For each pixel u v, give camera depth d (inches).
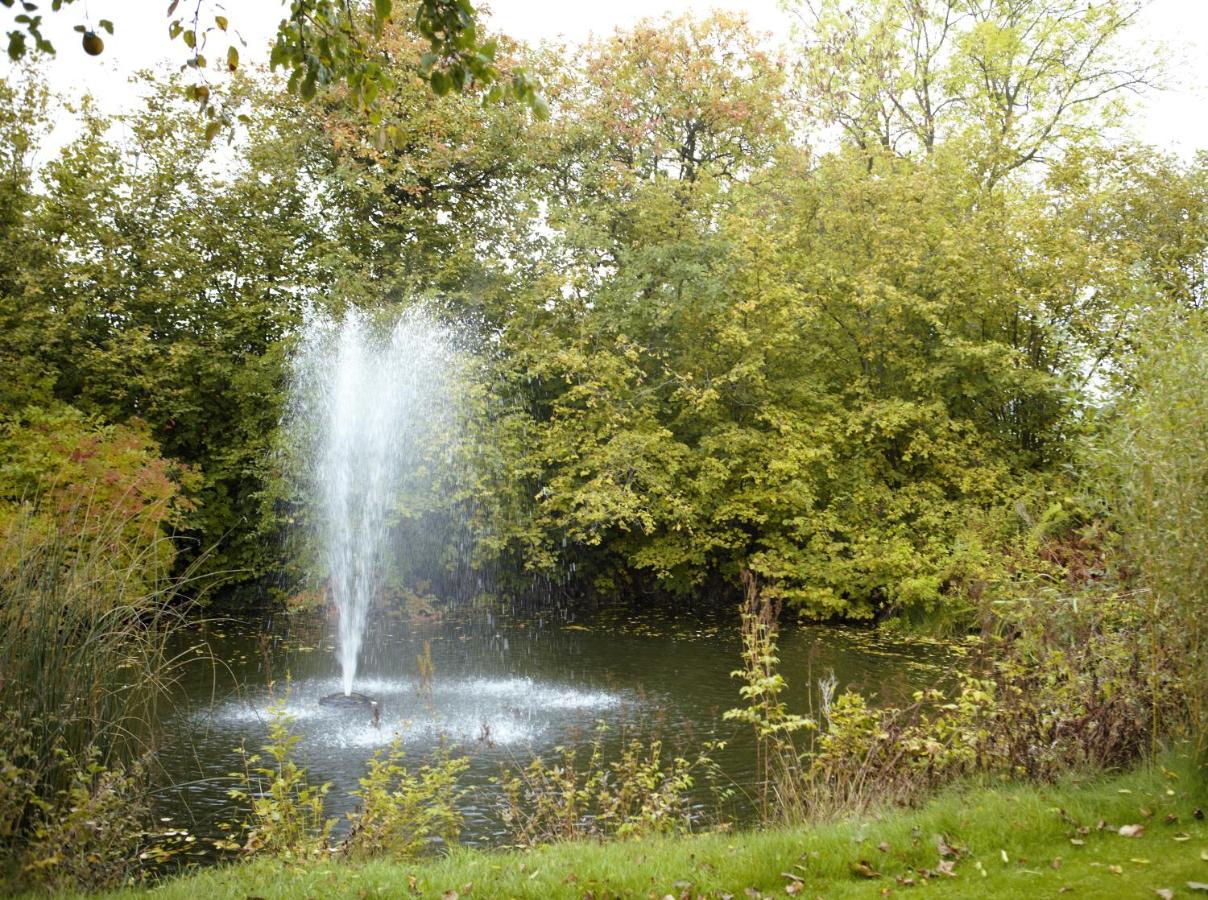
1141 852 188.4
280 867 214.4
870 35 971.9
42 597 237.9
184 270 780.6
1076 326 696.4
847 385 818.8
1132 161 795.4
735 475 791.1
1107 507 268.1
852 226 805.2
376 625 733.3
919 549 711.7
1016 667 267.4
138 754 282.8
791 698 473.4
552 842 252.5
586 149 881.5
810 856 198.4
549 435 765.3
